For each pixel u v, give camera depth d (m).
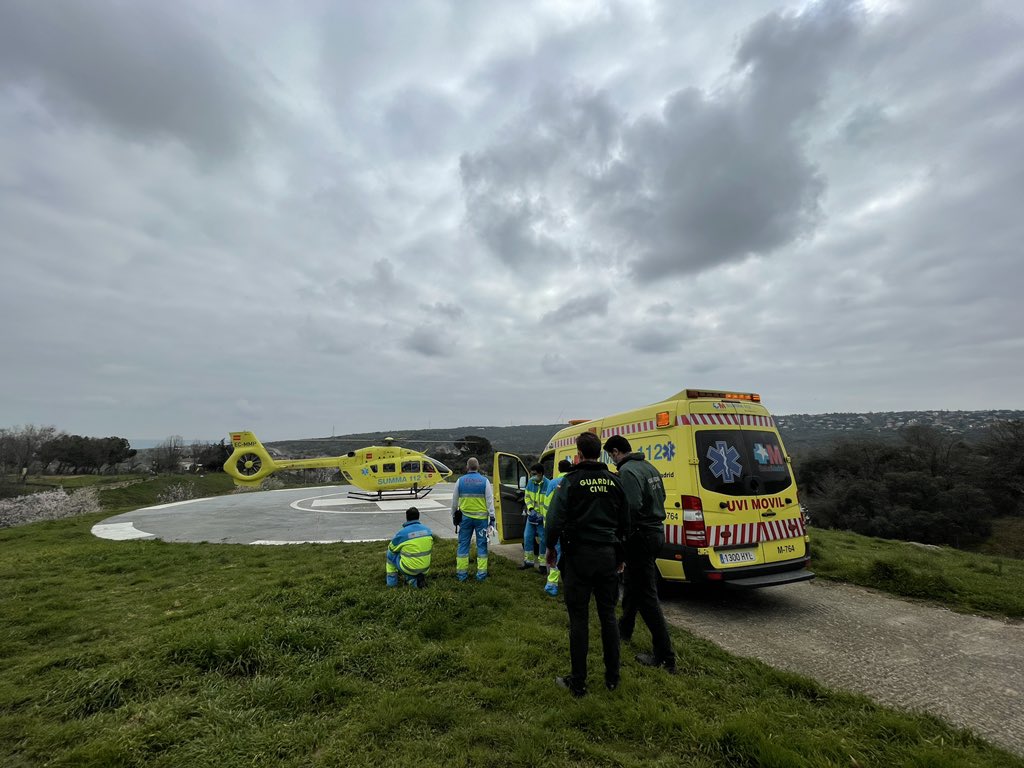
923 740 2.88
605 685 3.51
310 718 3.08
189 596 6.37
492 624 4.76
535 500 7.42
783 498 6.12
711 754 2.75
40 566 8.53
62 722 3.14
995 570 7.94
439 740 2.82
